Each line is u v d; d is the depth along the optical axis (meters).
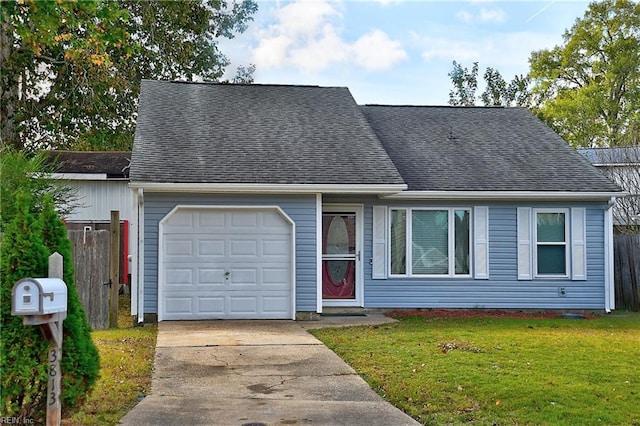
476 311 15.53
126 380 7.72
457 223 15.71
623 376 8.09
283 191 13.58
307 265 13.92
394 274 15.50
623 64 41.59
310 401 6.94
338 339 10.80
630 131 28.48
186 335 11.19
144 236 13.31
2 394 5.19
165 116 15.56
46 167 14.86
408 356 9.20
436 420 6.29
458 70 34.88
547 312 15.70
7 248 5.30
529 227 15.77
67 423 5.90
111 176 20.02
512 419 6.32
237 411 6.49
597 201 15.92
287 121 16.09
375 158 14.75
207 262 13.59
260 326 12.59
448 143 17.45
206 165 13.69
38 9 12.16
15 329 5.24
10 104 20.62
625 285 16.98
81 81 20.92
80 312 5.70
